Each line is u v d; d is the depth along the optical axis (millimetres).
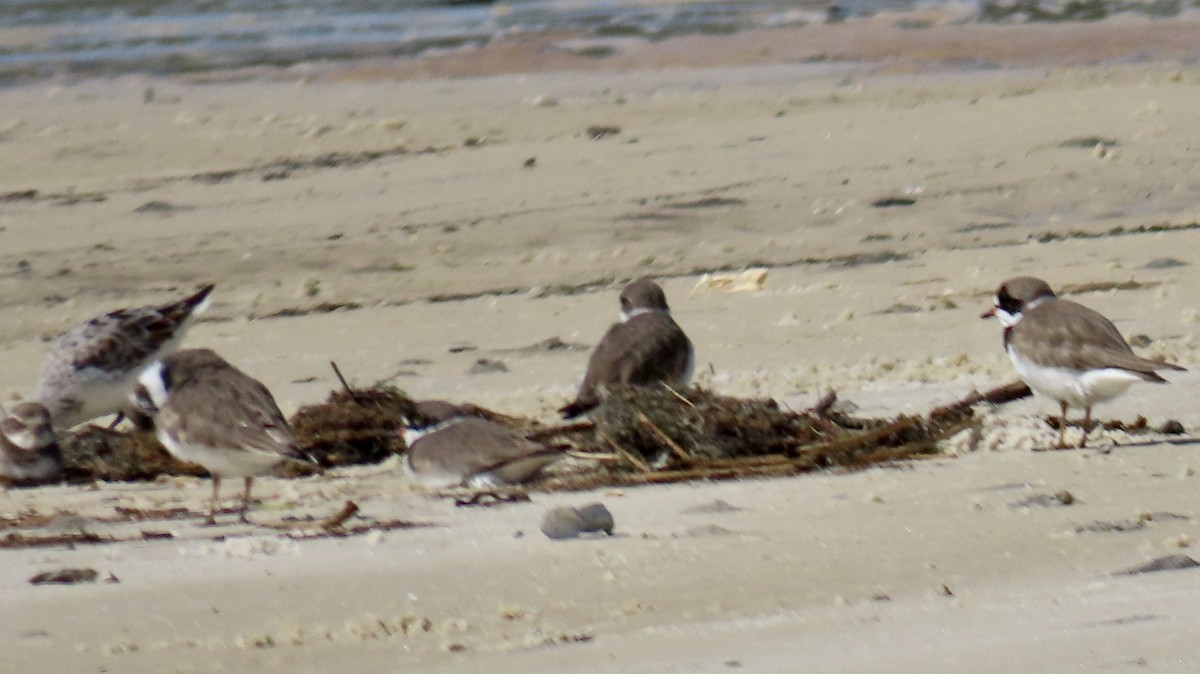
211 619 7930
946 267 17922
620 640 7418
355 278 18172
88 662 7328
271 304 17391
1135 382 12148
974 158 22047
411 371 14797
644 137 23422
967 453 11234
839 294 16938
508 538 9312
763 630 7496
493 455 10773
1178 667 6719
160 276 18312
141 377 11039
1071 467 10656
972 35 31078
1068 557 8500
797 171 21625
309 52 30688
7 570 8867
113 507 10734
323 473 11625
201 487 11414
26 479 11555
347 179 21688
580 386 12883
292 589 8406
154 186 21500
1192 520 9211
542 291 17656
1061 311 11492
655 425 11227
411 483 11133
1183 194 20625
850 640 7281
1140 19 32219
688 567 8562
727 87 26828
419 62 29594
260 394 10453
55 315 17219
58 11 35719
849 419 11844
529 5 35938
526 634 7559
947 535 9031
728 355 14727
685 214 20109
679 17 34031
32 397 14211
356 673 7109
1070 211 20125
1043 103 24844
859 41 30781
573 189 21047
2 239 19422
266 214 20328
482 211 20297
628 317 12984
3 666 7301
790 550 8836
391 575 8609
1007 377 13500
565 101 25844
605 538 9234
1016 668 6793
